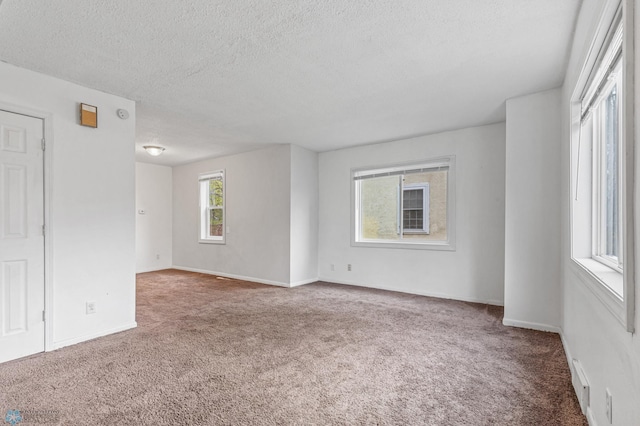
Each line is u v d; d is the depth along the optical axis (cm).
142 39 218
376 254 512
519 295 324
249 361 248
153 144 518
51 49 229
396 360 250
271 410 184
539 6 185
